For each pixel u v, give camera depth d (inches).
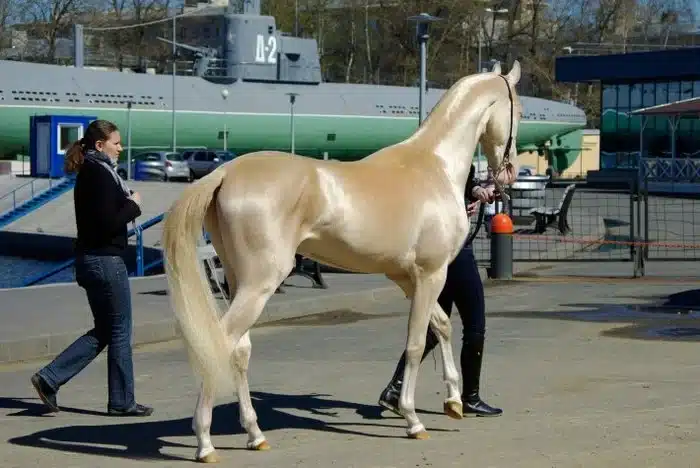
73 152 345.4
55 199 1713.8
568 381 387.9
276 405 355.3
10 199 1801.2
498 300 652.1
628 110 2342.5
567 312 587.8
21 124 2367.1
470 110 316.8
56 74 2450.8
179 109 2598.4
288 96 2778.1
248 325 270.7
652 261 903.1
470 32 3631.9
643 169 2135.8
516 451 284.4
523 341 485.1
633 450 282.4
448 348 326.3
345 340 508.1
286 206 271.4
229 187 270.8
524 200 1270.9
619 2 3710.6
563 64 2405.3
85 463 281.9
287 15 4001.0
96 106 2466.8
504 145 330.0
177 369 440.1
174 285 267.6
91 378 425.4
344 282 714.2
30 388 405.4
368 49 3745.1
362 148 2974.9
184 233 267.9
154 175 2325.3
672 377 393.7
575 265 872.3
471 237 331.9
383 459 279.0
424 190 297.0
